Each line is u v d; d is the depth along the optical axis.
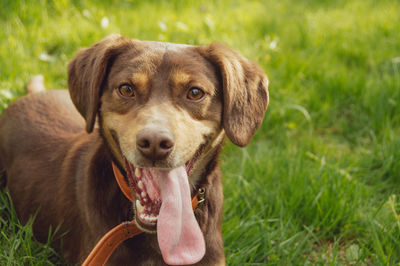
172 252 0.70
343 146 1.15
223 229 0.88
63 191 0.82
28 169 0.88
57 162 0.86
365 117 1.19
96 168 0.77
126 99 0.72
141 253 0.74
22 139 0.91
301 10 2.04
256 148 1.11
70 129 0.91
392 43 1.62
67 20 1.48
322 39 1.64
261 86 0.79
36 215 0.86
